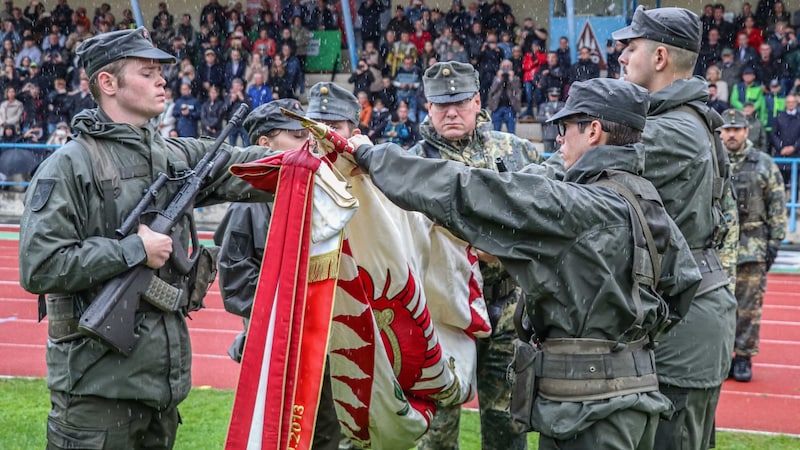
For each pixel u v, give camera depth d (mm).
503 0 20625
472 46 17891
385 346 3891
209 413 6777
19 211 18531
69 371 3824
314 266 3480
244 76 18531
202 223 17562
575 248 3406
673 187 4223
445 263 4277
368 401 3762
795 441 6410
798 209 15594
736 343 8062
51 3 22047
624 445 3475
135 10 18953
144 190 3912
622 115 3619
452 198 3332
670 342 4215
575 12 20109
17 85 19078
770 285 12789
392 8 20625
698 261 4336
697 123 4336
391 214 3969
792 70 16500
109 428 3844
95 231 3811
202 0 21938
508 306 4941
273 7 20359
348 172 3635
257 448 3314
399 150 3420
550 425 3496
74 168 3762
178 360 3980
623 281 3451
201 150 4234
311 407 3410
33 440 6070
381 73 17859
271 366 3355
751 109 15539
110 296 3711
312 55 20328
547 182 3373
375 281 3812
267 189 3639
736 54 16609
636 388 3518
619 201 3475
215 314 10812
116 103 3947
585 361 3475
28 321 10398
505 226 3352
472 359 4430
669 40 4453
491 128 5367
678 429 4234
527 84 17703
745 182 8000
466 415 6820
